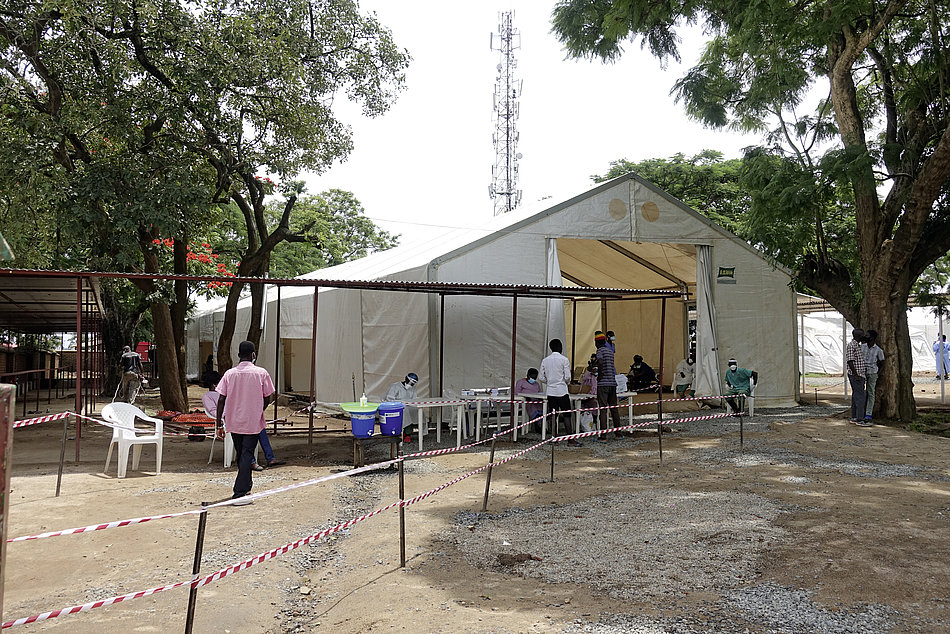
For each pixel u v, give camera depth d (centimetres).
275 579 515
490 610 436
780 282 1744
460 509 712
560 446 1136
